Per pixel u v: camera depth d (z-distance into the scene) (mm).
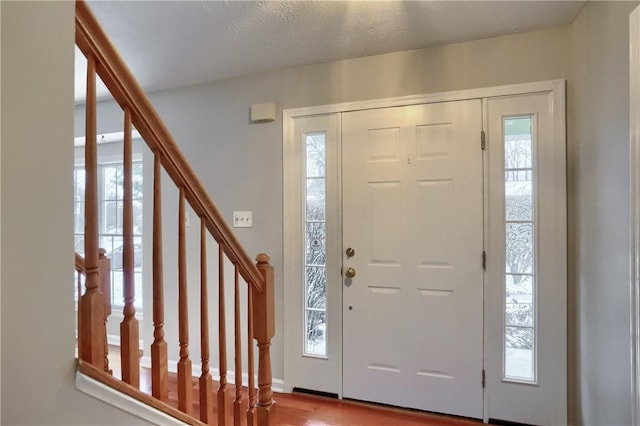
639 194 1338
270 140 2721
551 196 2098
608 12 1611
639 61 1318
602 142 1688
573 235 2051
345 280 2500
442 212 2305
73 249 762
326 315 2555
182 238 1179
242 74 2758
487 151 2221
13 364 665
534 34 2121
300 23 2020
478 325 2229
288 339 2637
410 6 1856
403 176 2383
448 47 2293
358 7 1867
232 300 2764
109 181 3740
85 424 796
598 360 1753
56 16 733
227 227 1398
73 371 769
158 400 1021
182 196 1180
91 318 854
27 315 684
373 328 2438
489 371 2203
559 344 2074
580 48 1944
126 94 959
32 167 690
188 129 2969
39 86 703
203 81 2883
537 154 2129
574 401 2043
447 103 2295
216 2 1811
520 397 2145
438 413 2291
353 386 2475
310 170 2633
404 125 2381
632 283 1374
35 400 697
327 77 2561
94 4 1809
